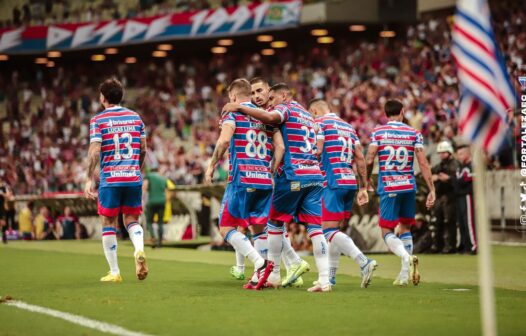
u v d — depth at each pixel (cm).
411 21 9356
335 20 9256
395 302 2064
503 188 4888
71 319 1794
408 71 8575
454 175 4162
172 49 11406
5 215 5909
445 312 1875
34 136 10962
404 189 2622
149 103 11000
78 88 11894
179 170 8250
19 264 3559
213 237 5153
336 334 1584
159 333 1606
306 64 10181
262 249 2447
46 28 10794
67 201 6956
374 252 4312
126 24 10331
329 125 2508
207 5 10444
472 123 1255
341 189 2494
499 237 4888
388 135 2634
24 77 12481
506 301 2086
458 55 1264
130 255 4309
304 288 2442
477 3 1254
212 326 1681
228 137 2308
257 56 10781
